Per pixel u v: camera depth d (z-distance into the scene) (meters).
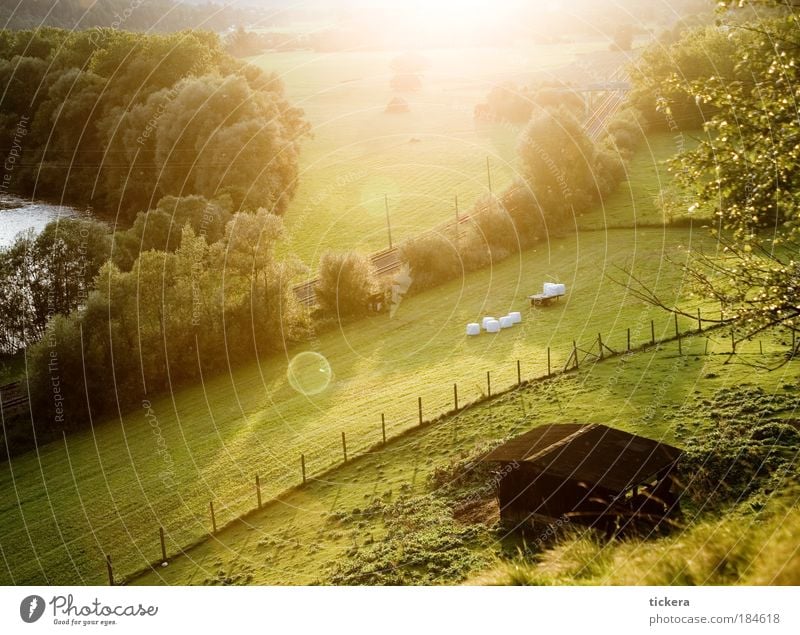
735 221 19.75
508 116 108.69
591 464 23.39
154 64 96.56
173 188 85.19
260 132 84.69
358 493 32.44
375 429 39.28
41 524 36.72
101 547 33.84
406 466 34.12
